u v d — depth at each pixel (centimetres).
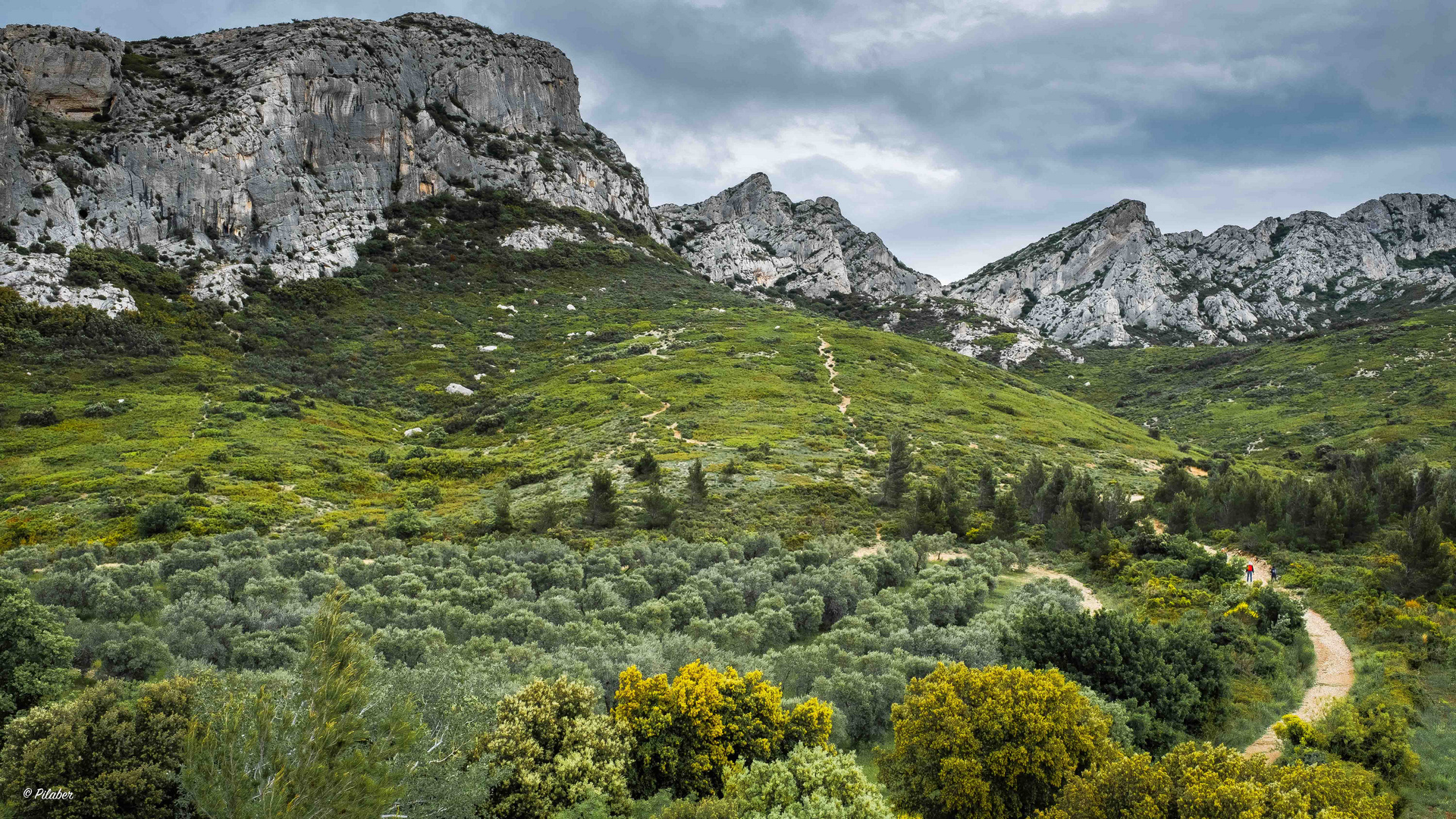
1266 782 1753
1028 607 3422
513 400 10962
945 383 12925
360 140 17062
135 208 12781
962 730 2134
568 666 2845
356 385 11481
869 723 2780
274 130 15075
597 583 4288
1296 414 14338
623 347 13400
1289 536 5534
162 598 3753
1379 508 6228
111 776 1741
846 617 3862
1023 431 10781
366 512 6681
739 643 3531
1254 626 3525
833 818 1814
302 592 4088
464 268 16575
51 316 10188
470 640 3300
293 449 8225
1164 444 12200
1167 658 2959
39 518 5834
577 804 1944
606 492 6153
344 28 18575
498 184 19588
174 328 11294
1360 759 2273
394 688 2103
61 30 14100
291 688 1861
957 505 6238
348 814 1490
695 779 2244
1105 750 2181
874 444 9000
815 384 11650
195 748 1563
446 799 1769
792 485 7088
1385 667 3016
